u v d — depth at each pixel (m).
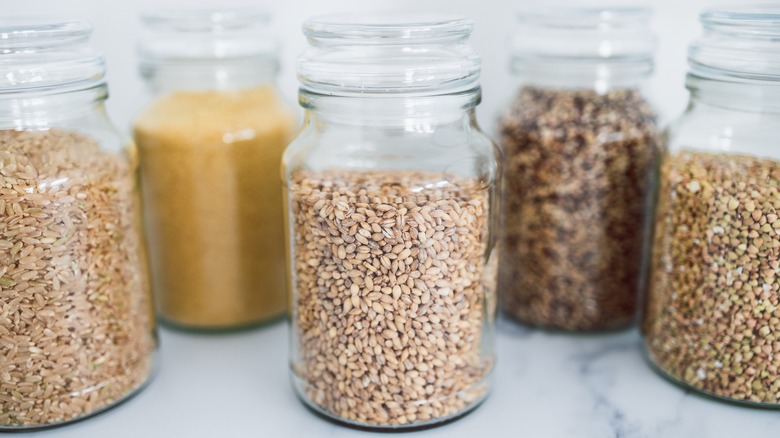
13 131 0.54
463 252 0.55
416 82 0.53
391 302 0.54
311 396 0.57
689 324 0.58
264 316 0.67
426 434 0.56
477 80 0.56
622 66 0.63
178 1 0.71
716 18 0.56
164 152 0.63
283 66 0.72
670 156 0.59
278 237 0.66
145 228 0.63
